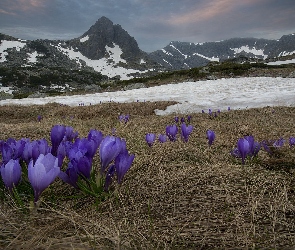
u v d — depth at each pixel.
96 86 62.28
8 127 7.12
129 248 1.33
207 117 11.91
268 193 2.12
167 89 38.69
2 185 2.12
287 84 31.81
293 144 3.78
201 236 1.51
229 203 1.92
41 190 1.53
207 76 59.12
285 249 1.37
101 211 1.81
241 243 1.44
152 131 5.94
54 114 16.25
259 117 10.89
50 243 1.33
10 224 1.51
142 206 1.90
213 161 3.18
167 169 2.78
